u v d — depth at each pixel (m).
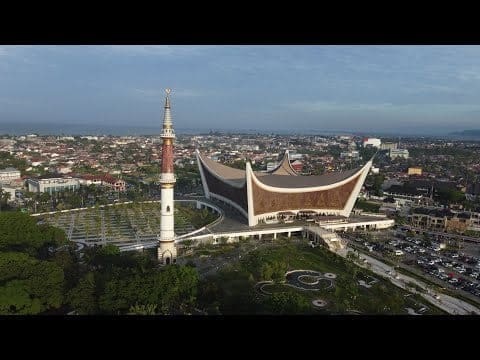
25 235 107.88
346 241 137.75
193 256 118.25
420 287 96.38
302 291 92.94
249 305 84.00
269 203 154.00
